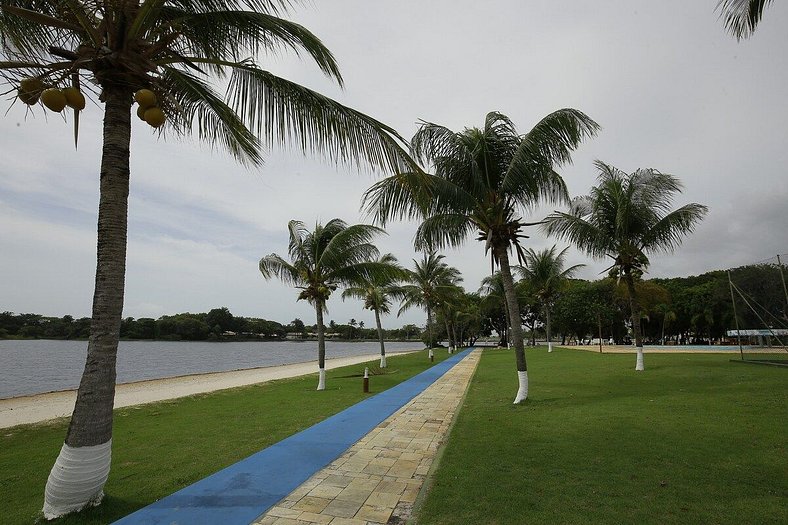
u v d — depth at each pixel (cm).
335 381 1983
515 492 462
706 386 1119
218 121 693
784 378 1196
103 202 493
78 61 445
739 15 666
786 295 1645
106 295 485
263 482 544
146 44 479
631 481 480
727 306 4631
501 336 6950
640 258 1700
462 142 1084
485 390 1319
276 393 1605
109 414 481
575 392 1142
